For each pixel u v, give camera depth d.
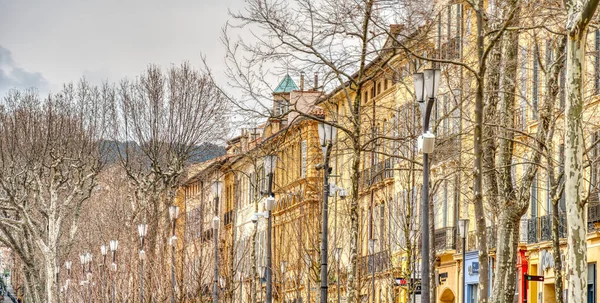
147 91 82.44
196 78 82.12
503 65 33.16
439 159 42.25
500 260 30.33
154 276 62.16
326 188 34.59
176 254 66.56
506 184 30.80
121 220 85.00
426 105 26.19
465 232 44.25
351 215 35.09
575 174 20.88
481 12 27.42
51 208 83.06
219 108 81.69
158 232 73.94
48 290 81.81
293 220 66.69
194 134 81.25
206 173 80.69
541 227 46.47
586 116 36.59
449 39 38.44
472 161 43.31
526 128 42.56
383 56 36.97
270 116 35.66
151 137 81.12
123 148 85.31
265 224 87.69
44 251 82.50
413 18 35.12
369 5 33.75
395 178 61.72
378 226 65.19
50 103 85.12
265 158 42.06
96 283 83.69
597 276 42.28
